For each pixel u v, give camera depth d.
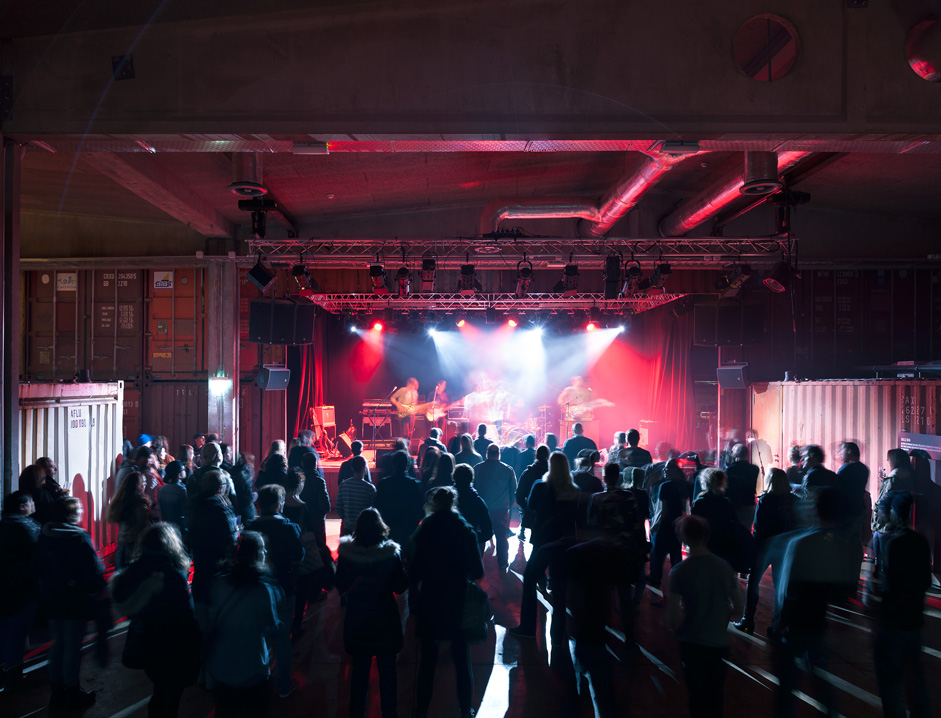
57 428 7.82
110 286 13.76
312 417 16.06
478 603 4.27
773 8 5.62
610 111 5.60
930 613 6.60
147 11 5.49
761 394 13.12
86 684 5.08
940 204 13.26
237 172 7.77
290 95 5.62
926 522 7.91
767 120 5.60
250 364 14.50
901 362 13.28
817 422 10.86
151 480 7.37
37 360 13.69
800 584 4.12
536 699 4.79
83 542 4.68
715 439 16.00
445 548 4.22
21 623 5.02
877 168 11.22
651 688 4.94
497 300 16.06
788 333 14.89
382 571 3.94
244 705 3.54
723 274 13.47
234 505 6.97
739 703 4.70
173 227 13.52
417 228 14.36
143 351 13.71
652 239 12.08
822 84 5.63
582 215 11.97
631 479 7.25
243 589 3.62
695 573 3.70
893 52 5.64
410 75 5.62
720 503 5.81
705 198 11.14
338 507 6.44
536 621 6.16
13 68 5.75
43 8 5.34
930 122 5.61
